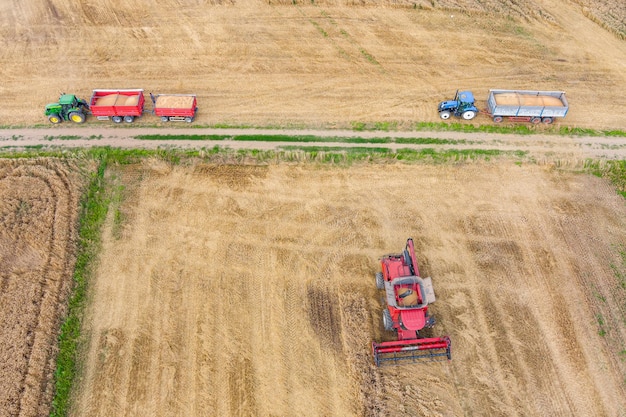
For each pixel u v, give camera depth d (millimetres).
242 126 31125
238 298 23672
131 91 31078
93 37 37000
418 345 21375
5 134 30422
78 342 22250
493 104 30516
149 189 27969
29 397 20406
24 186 27500
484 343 22219
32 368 21125
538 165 29188
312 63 35375
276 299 23656
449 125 31281
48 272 24156
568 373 21328
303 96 33062
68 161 28828
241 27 38125
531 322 22859
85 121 31375
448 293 23812
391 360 21672
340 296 23734
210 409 20484
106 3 39750
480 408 20500
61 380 21094
